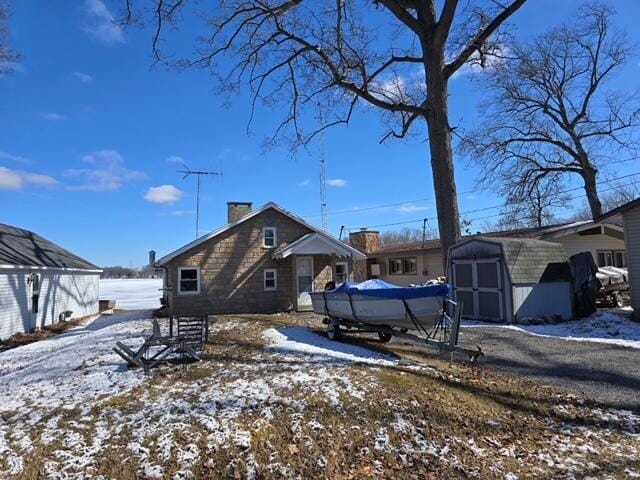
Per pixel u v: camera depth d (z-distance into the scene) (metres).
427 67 14.12
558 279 14.06
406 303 8.89
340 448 4.87
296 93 16.95
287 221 19.94
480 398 6.27
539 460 4.66
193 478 4.28
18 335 15.23
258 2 14.62
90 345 10.86
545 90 28.75
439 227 14.24
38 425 5.30
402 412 5.61
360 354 8.51
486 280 14.16
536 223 38.47
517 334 11.54
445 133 13.96
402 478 4.37
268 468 4.46
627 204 12.98
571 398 6.39
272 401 5.82
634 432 5.29
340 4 15.22
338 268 20.80
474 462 4.63
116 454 4.56
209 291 18.38
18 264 15.15
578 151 28.17
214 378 6.95
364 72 15.66
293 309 18.88
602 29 26.72
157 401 5.93
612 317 13.00
